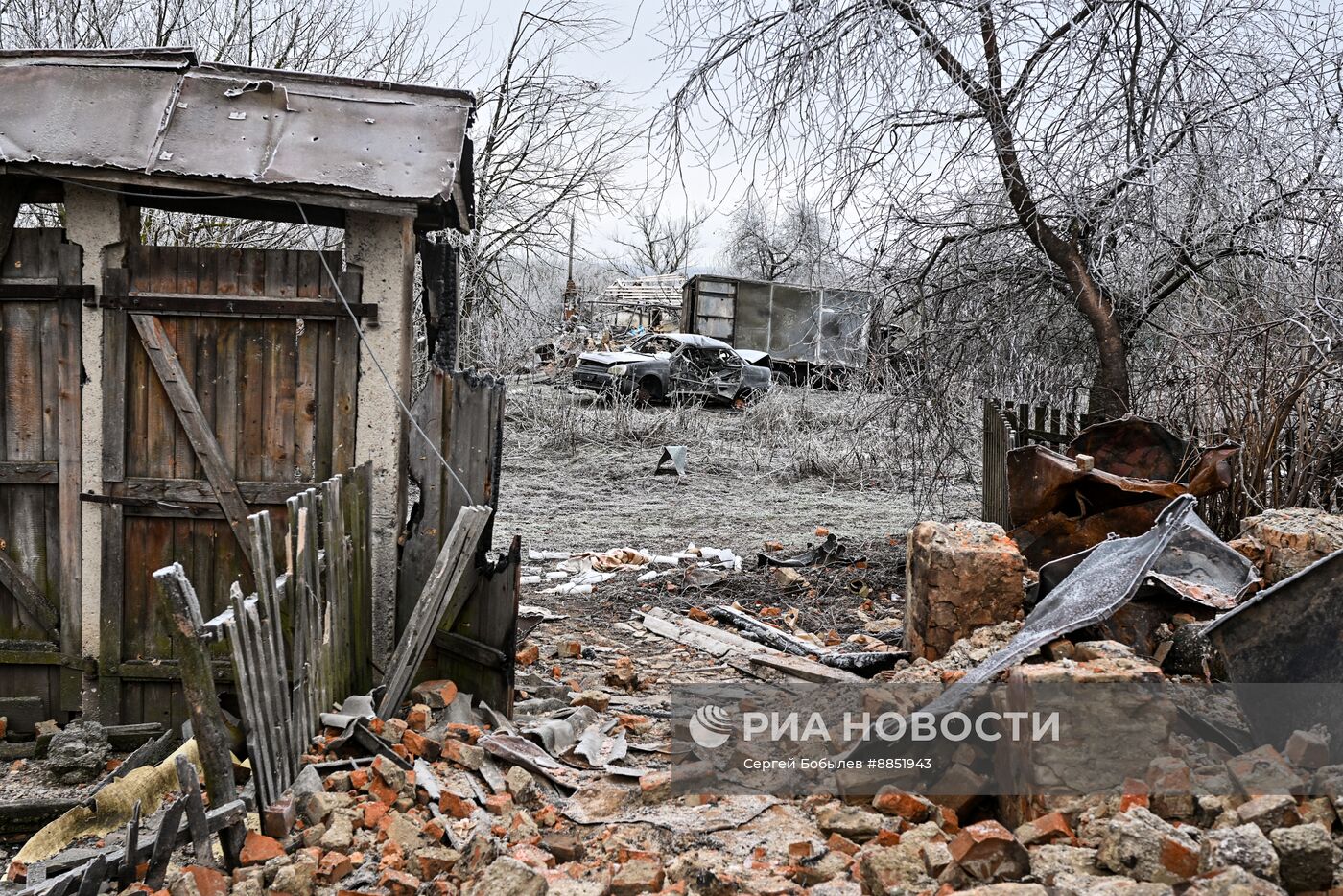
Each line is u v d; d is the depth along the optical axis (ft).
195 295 19.22
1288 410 24.21
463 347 56.29
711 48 28.50
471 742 17.17
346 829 13.82
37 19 43.37
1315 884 10.28
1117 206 27.66
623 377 72.64
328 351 19.31
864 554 34.27
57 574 19.83
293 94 19.61
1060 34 27.71
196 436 19.33
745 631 25.81
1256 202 27.63
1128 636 16.96
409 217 18.69
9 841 16.38
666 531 40.63
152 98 19.25
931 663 19.07
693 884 12.07
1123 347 30.22
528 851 13.03
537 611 27.30
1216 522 25.80
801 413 59.82
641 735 18.44
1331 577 13.51
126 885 13.43
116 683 19.80
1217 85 27.81
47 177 18.39
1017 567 19.94
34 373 19.36
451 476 19.67
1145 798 11.89
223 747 13.69
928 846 11.77
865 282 33.22
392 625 19.83
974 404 34.30
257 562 14.34
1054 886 10.50
